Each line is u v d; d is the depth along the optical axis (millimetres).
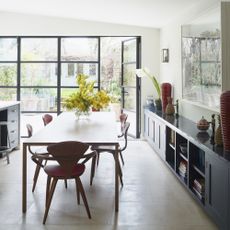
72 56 7785
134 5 5516
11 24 7320
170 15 5953
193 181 3900
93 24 7379
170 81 6516
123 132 5160
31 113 7875
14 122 6406
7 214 3416
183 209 3584
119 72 7906
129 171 5062
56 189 4203
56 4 6105
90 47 7789
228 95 2979
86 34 7430
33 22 7336
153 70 7496
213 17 3869
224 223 2807
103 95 4859
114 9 6027
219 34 3629
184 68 5262
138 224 3201
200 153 3842
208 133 4039
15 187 4281
